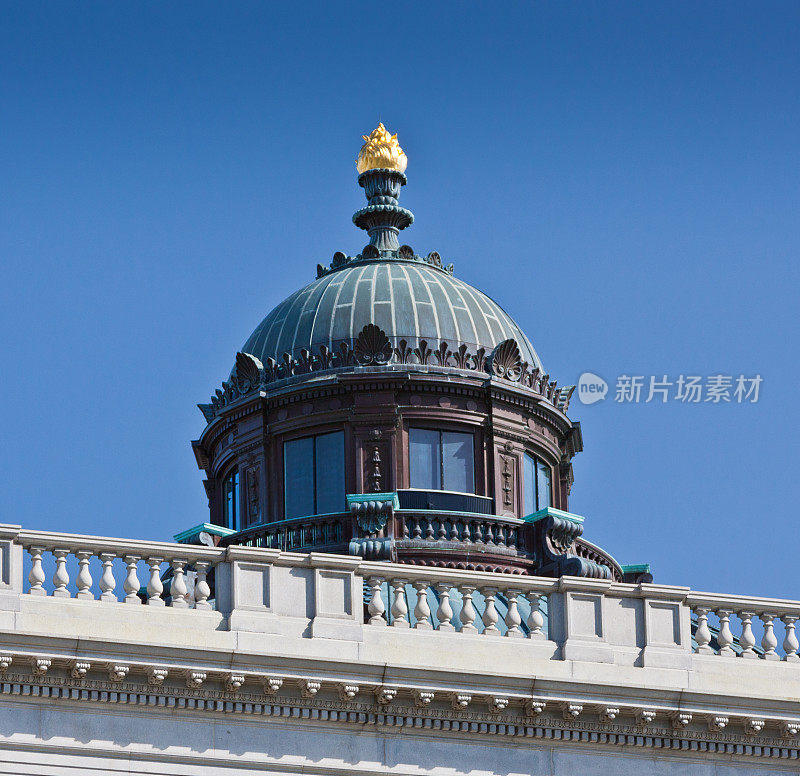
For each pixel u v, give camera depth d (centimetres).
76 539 13112
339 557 13462
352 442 18175
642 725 13588
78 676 12631
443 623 13738
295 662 13000
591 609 13875
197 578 13362
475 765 13338
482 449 18450
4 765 12462
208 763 12850
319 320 18750
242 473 18700
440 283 19088
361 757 13150
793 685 14012
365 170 19750
